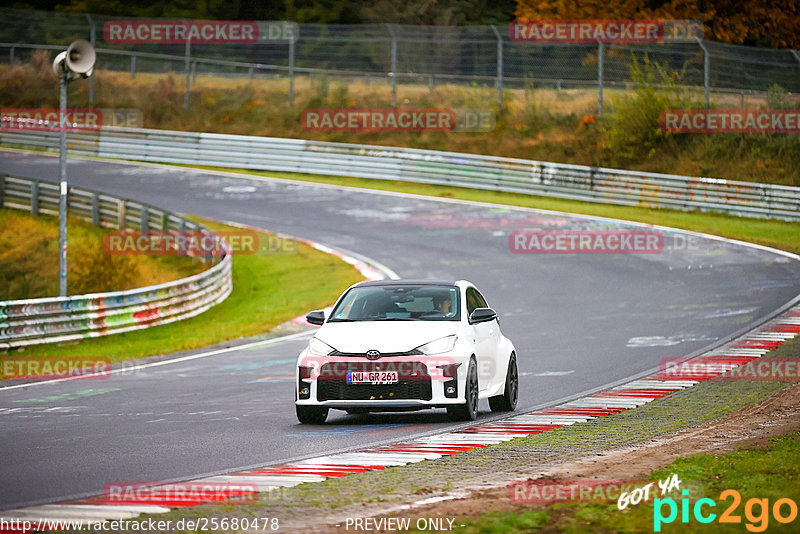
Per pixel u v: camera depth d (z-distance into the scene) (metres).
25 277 99.69
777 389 44.88
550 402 44.12
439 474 28.22
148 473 29.44
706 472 25.73
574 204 132.38
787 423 34.56
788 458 27.20
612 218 121.19
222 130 175.75
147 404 45.25
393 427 38.00
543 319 73.81
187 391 49.41
